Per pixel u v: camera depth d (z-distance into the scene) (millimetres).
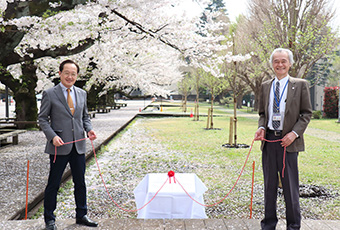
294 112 3309
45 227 3639
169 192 3869
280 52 3408
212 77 19141
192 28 10273
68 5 7410
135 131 17125
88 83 25312
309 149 11172
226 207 5281
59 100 3582
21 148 10469
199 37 10469
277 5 10711
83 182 3758
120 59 18188
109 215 4988
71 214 4988
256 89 33500
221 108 48656
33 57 10594
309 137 14648
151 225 3707
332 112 28969
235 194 5969
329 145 12102
